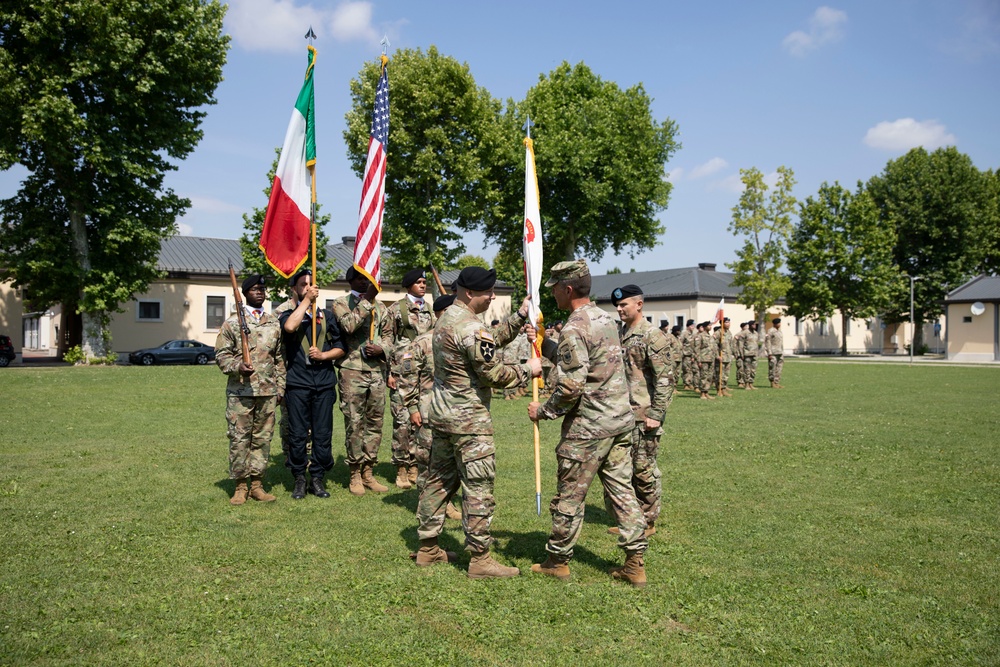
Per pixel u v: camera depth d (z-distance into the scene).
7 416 12.19
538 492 5.07
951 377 25.81
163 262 35.91
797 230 51.16
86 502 6.49
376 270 7.39
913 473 8.22
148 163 26.22
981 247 53.84
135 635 3.73
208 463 8.35
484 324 4.71
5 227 26.19
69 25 23.55
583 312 4.71
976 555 5.21
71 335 35.19
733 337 21.75
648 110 38.84
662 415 5.67
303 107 7.55
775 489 7.38
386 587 4.49
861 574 4.80
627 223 38.00
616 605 4.24
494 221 37.97
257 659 3.50
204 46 26.12
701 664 3.51
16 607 4.05
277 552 5.14
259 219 30.62
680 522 6.11
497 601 4.29
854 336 60.94
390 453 9.54
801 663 3.53
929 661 3.55
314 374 6.86
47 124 23.06
